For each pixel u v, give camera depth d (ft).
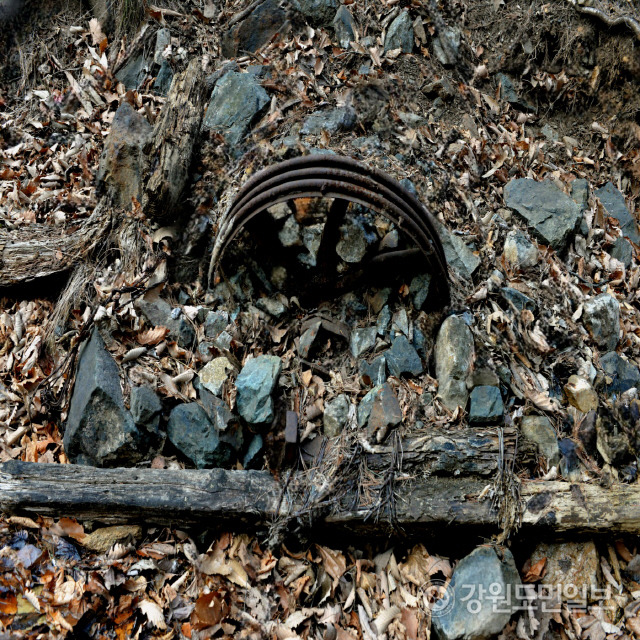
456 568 6.64
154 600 6.33
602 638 6.57
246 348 7.45
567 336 8.07
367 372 7.36
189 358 7.25
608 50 10.28
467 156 9.07
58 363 7.32
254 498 6.60
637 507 6.80
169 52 9.18
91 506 6.44
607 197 9.75
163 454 6.92
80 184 8.48
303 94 8.88
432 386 7.35
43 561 6.32
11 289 7.61
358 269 7.71
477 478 6.82
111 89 9.25
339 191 6.90
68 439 6.83
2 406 7.08
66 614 6.08
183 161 7.77
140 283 7.51
